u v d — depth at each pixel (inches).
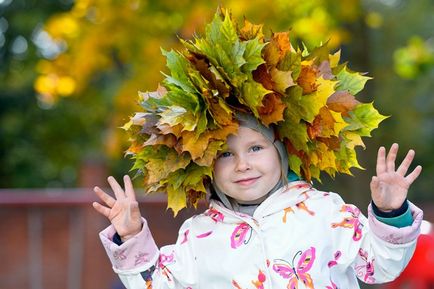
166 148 139.9
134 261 144.2
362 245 142.5
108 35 394.9
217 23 137.4
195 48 137.7
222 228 146.6
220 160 143.3
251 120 140.8
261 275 141.7
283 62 137.7
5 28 637.9
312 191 148.0
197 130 135.8
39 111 663.1
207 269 144.8
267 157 142.8
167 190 143.3
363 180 354.3
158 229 296.0
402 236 137.7
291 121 140.6
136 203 143.5
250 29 139.9
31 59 612.4
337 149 142.7
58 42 421.4
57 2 596.1
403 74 371.6
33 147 676.7
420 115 729.6
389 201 137.2
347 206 146.6
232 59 135.7
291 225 143.3
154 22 389.7
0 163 678.5
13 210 293.0
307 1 348.2
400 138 690.8
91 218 298.0
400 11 694.5
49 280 294.2
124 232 143.8
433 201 766.5
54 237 295.7
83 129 651.5
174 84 137.3
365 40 363.3
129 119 144.8
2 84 641.6
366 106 146.4
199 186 142.6
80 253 296.2
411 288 349.1
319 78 137.9
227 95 137.3
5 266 291.9
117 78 577.3
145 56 391.9
